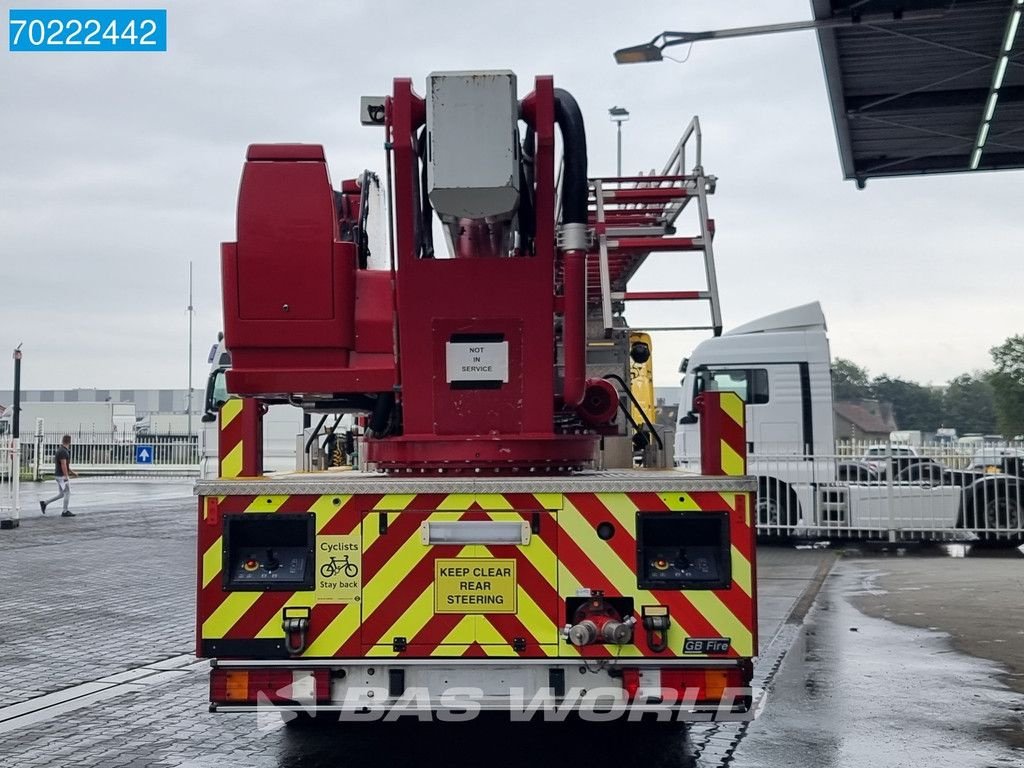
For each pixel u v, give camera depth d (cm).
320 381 568
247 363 570
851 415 7462
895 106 1473
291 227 562
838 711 696
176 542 1839
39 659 893
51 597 1235
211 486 518
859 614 1061
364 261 651
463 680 513
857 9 1204
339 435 820
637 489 512
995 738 632
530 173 552
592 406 609
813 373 1812
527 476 549
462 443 550
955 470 1747
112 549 1728
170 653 918
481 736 650
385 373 570
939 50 1303
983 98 1446
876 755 599
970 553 1638
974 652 877
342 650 513
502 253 564
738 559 511
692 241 646
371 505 516
